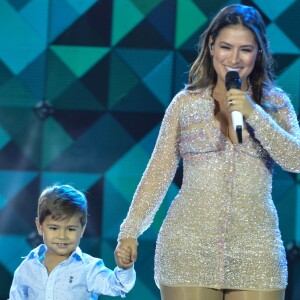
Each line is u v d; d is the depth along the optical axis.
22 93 17.23
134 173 17.31
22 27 17.14
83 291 10.78
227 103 8.67
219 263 8.81
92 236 17.33
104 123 17.25
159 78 17.11
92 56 17.14
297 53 16.86
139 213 9.27
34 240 17.41
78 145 17.31
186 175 9.11
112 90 17.17
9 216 17.42
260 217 8.84
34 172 17.38
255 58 8.88
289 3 16.81
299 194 17.09
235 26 8.76
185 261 8.88
